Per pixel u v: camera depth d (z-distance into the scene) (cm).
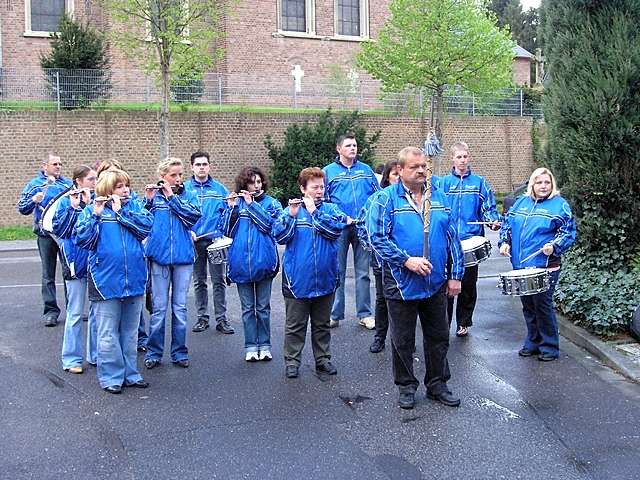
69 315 743
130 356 692
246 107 2883
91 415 616
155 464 515
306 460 520
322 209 705
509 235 789
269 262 761
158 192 748
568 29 961
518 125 3338
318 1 3566
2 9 2967
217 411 622
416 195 607
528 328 789
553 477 491
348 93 3145
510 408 622
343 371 736
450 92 3081
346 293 1177
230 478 492
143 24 2448
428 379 643
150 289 780
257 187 763
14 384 704
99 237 662
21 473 502
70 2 3067
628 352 772
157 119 2517
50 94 2494
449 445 544
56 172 976
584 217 941
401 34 2783
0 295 1182
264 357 777
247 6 3403
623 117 895
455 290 622
